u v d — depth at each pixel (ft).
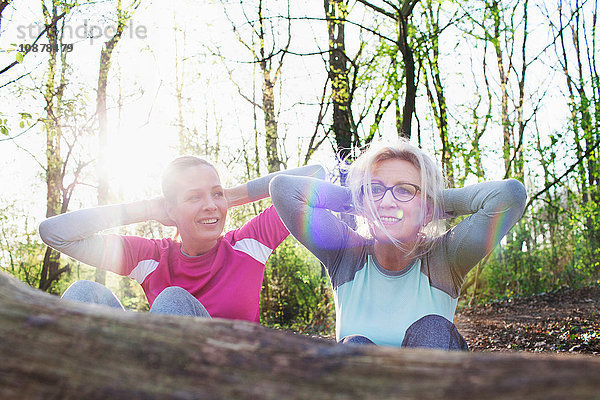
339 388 2.32
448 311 7.09
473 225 6.79
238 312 8.23
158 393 2.29
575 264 44.88
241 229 8.86
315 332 33.91
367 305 7.11
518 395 2.13
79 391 2.29
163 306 6.16
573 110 39.55
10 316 2.55
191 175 8.03
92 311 2.67
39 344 2.43
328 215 7.47
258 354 2.50
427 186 6.95
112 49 35.27
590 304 36.37
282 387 2.33
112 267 8.41
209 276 8.17
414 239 6.97
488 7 34.47
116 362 2.40
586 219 42.88
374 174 7.02
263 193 9.41
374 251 7.29
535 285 44.60
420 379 2.33
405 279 7.11
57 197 41.16
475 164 37.55
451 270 7.04
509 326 28.53
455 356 2.46
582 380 2.12
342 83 35.68
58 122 28.48
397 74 35.78
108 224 8.45
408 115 26.50
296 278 42.16
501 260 46.26
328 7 38.09
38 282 40.91
